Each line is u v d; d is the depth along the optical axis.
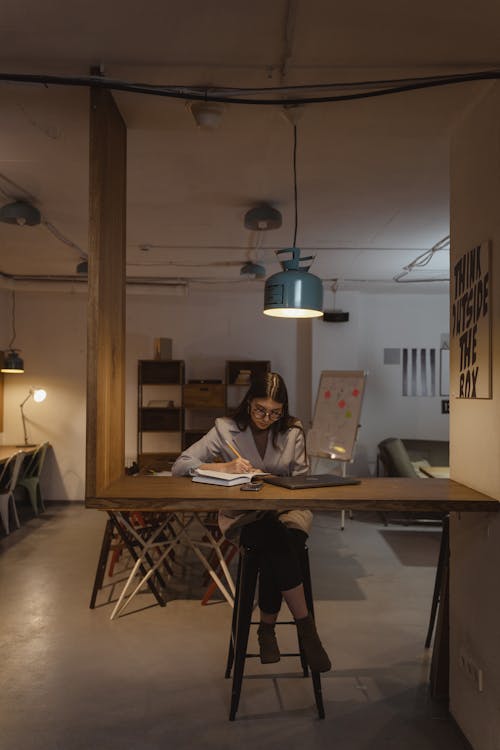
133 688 3.08
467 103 2.68
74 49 2.29
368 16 2.07
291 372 8.40
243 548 2.78
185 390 7.88
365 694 3.03
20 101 2.72
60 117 2.89
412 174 3.74
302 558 2.85
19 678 3.20
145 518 4.77
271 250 5.91
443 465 8.01
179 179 3.84
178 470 2.87
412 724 2.76
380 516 7.34
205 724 2.73
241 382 7.94
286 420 3.09
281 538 2.68
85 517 7.23
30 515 7.34
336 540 6.23
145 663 3.37
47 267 6.93
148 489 2.47
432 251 5.85
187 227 5.05
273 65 2.41
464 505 2.33
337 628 3.90
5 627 3.89
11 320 8.15
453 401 2.91
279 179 3.85
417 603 4.38
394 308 8.52
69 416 8.15
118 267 2.72
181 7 2.03
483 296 2.49
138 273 7.21
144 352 8.34
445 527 3.54
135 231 5.20
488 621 2.41
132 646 3.60
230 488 2.51
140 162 3.53
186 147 3.29
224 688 3.08
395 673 3.27
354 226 4.97
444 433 8.44
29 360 8.16
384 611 4.21
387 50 2.30
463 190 2.81
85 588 4.66
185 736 2.64
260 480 2.72
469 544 2.64
